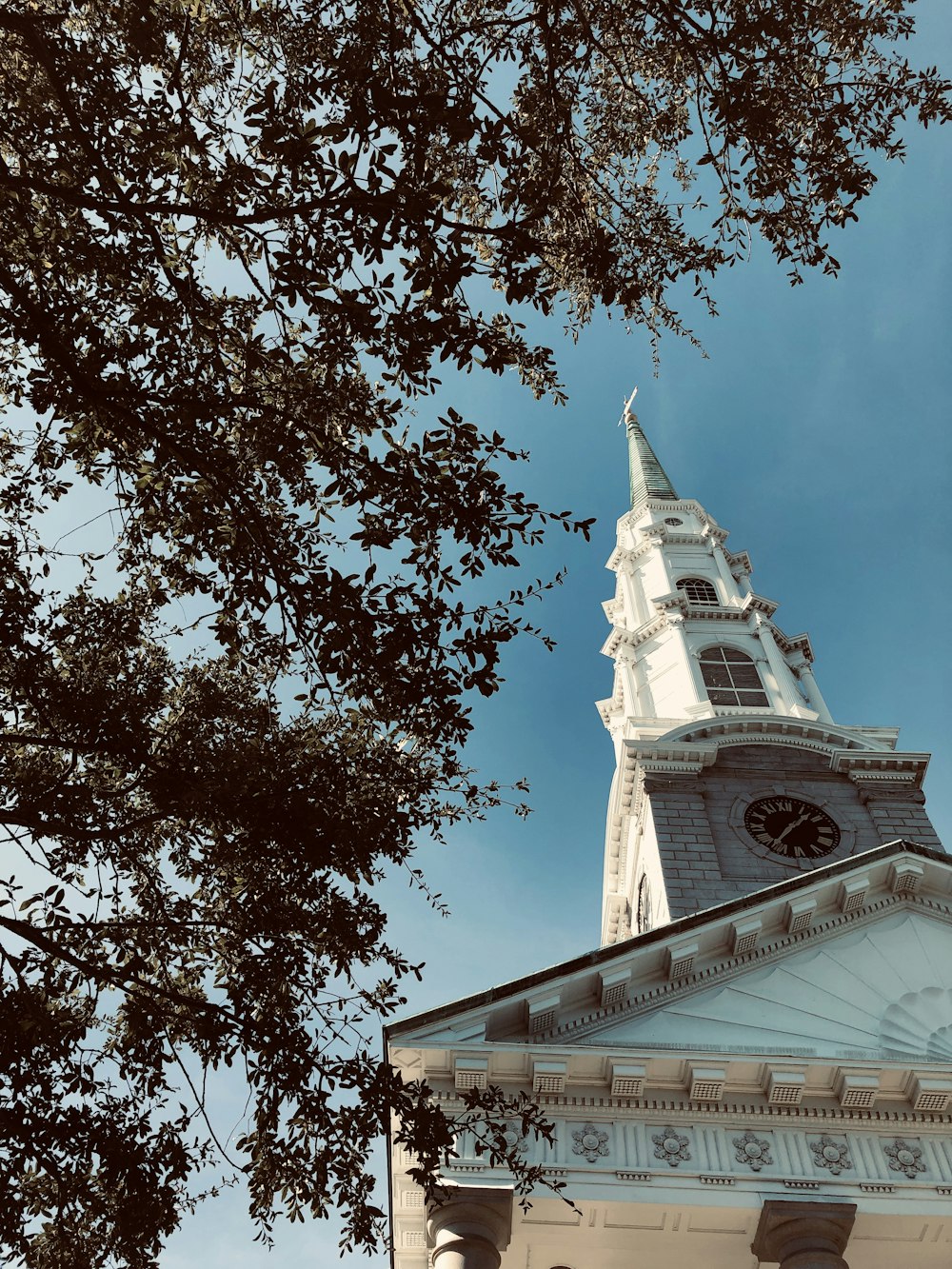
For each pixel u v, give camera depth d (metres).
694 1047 21.62
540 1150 20.19
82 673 11.41
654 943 23.97
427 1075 21.09
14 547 10.34
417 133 9.14
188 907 11.36
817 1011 23.48
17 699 10.59
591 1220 19.75
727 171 11.98
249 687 12.23
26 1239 9.37
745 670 42.59
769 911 25.28
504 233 9.55
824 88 11.58
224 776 10.38
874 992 24.02
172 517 10.52
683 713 40.34
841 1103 21.09
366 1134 10.10
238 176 9.03
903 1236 19.98
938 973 24.53
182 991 11.38
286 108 9.00
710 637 44.25
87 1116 9.97
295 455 9.83
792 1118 20.95
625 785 36.12
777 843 32.78
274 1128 10.05
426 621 9.91
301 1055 10.02
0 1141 9.55
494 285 12.12
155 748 11.07
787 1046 22.55
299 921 10.75
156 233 9.45
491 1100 11.12
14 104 9.60
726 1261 20.25
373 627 9.90
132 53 9.54
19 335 9.14
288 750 11.13
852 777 34.84
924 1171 20.25
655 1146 20.41
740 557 49.38
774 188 11.62
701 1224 19.77
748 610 45.00
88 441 10.20
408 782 11.62
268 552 9.97
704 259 12.56
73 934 11.01
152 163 9.25
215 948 11.36
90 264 9.67
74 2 9.73
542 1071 20.83
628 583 50.22
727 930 24.80
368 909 11.09
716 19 11.18
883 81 11.68
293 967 10.76
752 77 11.22
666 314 12.84
